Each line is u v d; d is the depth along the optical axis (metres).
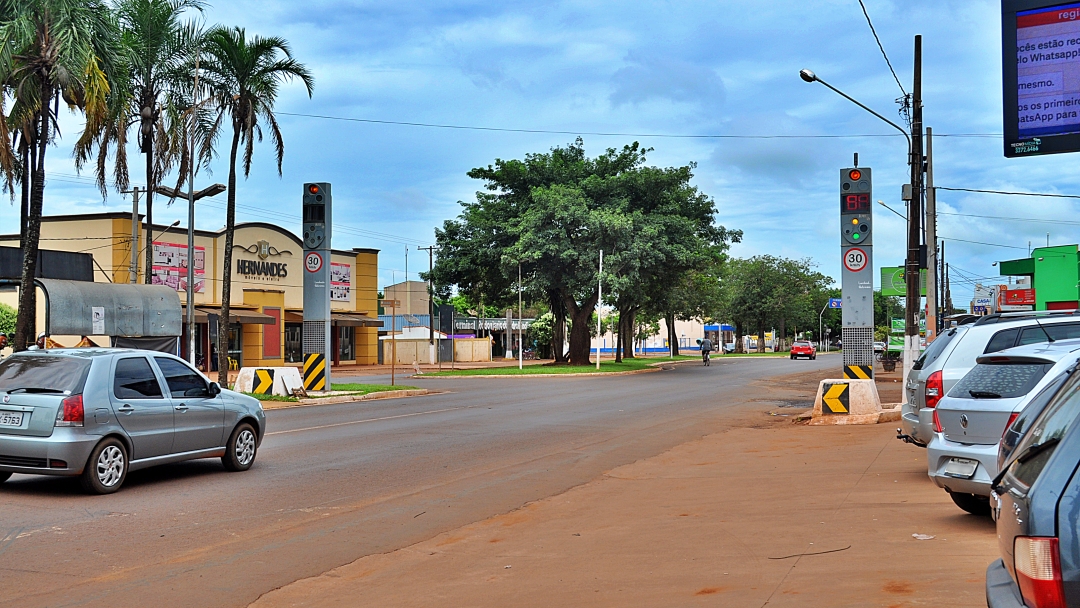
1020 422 4.62
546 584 6.56
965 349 10.21
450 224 51.94
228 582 6.77
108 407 10.20
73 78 18.80
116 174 25.52
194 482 11.23
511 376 43.97
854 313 19.28
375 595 6.43
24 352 10.57
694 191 53.84
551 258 47.97
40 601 6.23
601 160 52.88
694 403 25.30
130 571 7.04
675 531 8.28
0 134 18.44
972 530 7.57
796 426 18.19
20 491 10.33
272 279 52.41
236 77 26.72
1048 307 36.06
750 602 5.76
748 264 101.56
